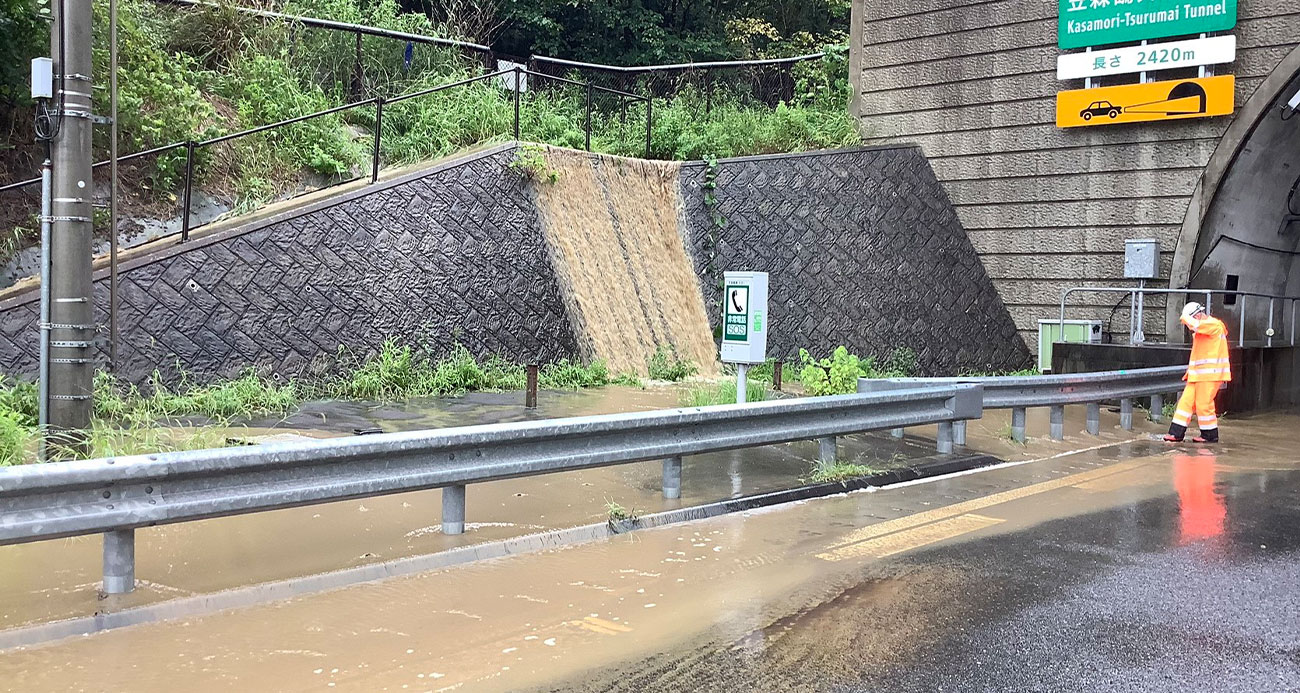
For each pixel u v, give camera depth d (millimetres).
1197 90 17766
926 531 7273
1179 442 12578
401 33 18719
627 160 17250
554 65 25578
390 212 13945
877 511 7953
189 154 12266
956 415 10398
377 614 5215
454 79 19094
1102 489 9117
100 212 12641
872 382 11438
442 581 5820
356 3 20844
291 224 12945
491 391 13844
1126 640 4988
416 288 13906
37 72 7602
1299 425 14820
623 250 16812
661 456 7664
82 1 7773
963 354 20469
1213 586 5938
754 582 5926
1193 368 12617
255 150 14984
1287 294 21188
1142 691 4352
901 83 21875
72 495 4957
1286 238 20016
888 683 4422
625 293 16562
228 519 6770
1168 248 18547
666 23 30969
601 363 15430
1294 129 17562
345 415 11312
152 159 13578
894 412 9781
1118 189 19109
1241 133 17438
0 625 4758
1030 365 20625
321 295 12969
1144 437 13016
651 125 19297
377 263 13602
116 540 5219
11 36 11312
